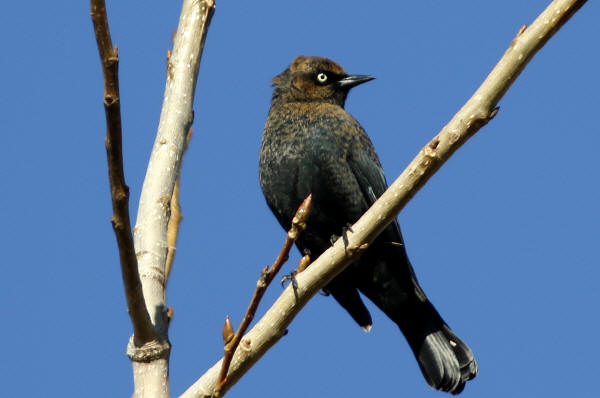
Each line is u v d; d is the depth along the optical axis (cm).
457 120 727
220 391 636
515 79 717
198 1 973
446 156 738
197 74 945
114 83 618
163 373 730
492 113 721
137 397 717
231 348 633
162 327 761
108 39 608
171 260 841
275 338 773
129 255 684
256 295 625
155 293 784
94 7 597
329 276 778
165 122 902
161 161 873
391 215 765
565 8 697
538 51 709
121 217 665
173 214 873
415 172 750
